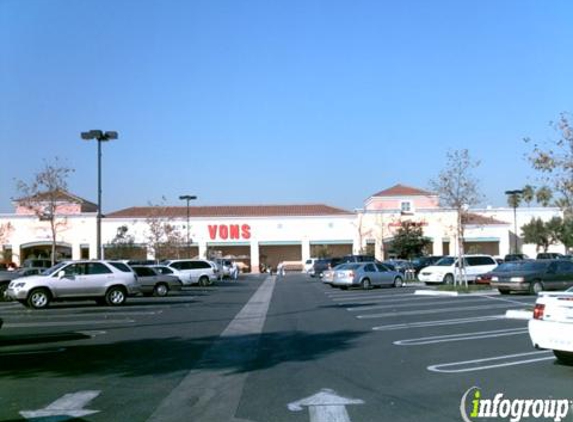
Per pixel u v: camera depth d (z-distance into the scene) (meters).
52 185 33.72
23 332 16.72
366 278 36.00
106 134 31.20
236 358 12.26
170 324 18.45
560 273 28.98
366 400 8.66
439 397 8.79
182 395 9.13
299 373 10.64
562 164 19.34
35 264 45.22
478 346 13.25
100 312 22.56
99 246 31.19
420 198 69.06
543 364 11.14
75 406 8.55
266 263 76.69
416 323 17.72
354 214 71.38
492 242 70.06
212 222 71.12
